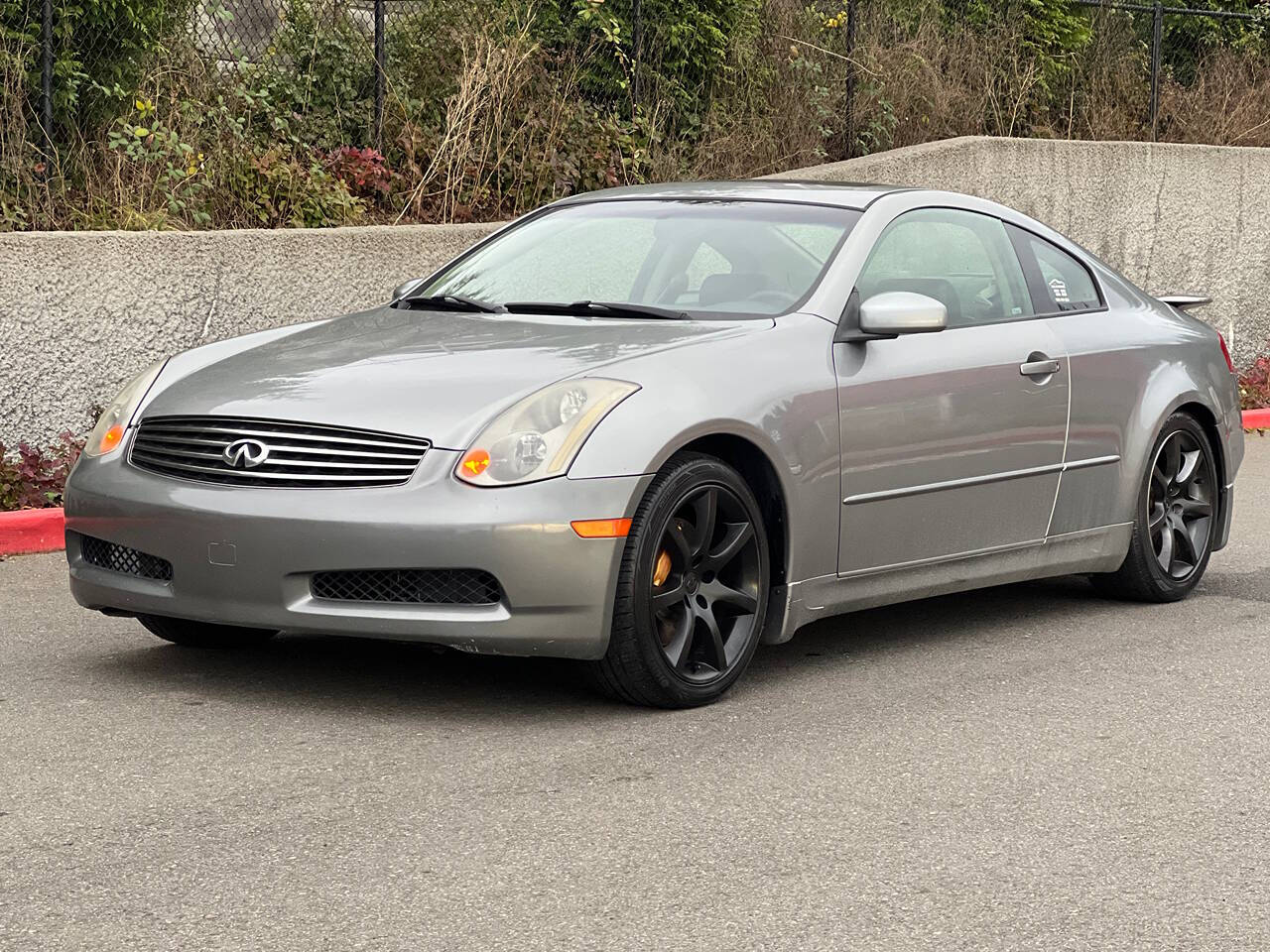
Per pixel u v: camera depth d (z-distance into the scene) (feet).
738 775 14.11
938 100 46.16
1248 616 21.11
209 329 29.01
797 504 16.66
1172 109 51.98
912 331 17.17
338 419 15.24
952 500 18.43
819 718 15.94
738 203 19.43
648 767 14.28
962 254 19.65
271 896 11.21
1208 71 54.08
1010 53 49.11
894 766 14.51
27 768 13.99
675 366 15.99
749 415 16.19
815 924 10.92
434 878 11.61
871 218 18.72
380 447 15.10
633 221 19.48
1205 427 22.36
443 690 16.61
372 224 34.73
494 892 11.35
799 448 16.62
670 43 40.24
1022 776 14.28
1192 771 14.57
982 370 18.70
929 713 16.24
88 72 31.19
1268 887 11.80
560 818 12.92
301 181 34.06
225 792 13.41
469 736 15.07
